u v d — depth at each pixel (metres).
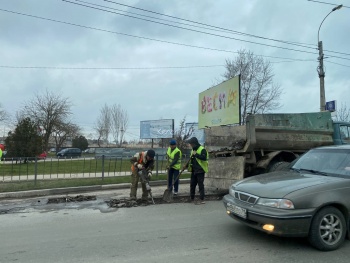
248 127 9.38
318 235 4.66
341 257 4.51
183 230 5.85
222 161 9.90
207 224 6.26
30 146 26.94
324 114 10.84
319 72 16.94
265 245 4.99
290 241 5.16
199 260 4.39
